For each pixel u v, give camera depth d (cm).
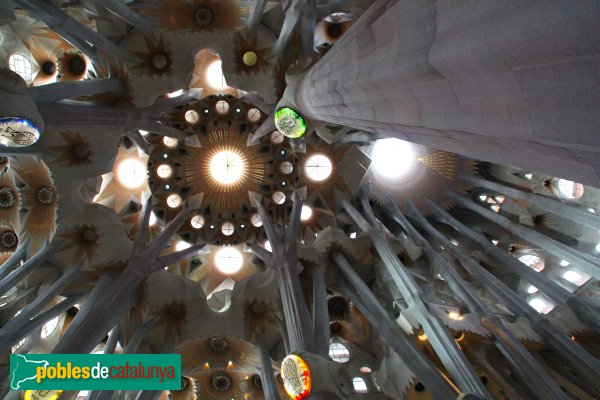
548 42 212
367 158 1612
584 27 186
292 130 1295
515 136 297
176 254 1460
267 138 1756
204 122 1720
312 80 905
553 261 1570
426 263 1420
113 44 1240
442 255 1547
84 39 1142
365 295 1163
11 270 1192
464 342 1127
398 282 1119
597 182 272
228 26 1416
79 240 1290
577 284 1480
